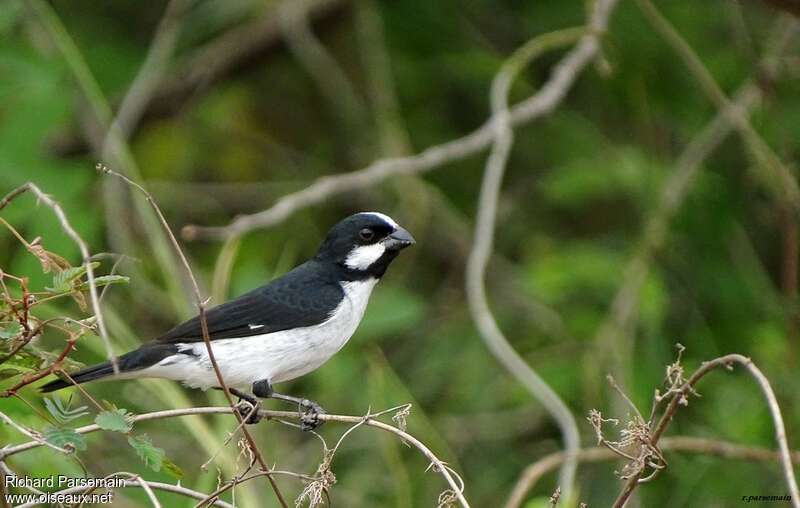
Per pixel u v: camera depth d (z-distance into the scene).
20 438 8.16
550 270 12.78
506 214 14.62
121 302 12.56
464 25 15.21
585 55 12.55
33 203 10.95
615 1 12.77
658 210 13.00
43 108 11.75
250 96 15.83
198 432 9.77
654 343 12.32
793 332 12.38
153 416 6.65
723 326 13.26
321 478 6.69
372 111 15.16
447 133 15.19
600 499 11.66
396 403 11.83
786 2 11.25
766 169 12.95
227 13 14.89
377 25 14.37
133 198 12.81
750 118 13.58
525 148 14.88
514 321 13.66
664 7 14.54
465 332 13.49
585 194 13.81
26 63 12.00
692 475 11.67
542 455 12.41
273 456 11.44
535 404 12.32
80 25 14.91
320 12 15.23
